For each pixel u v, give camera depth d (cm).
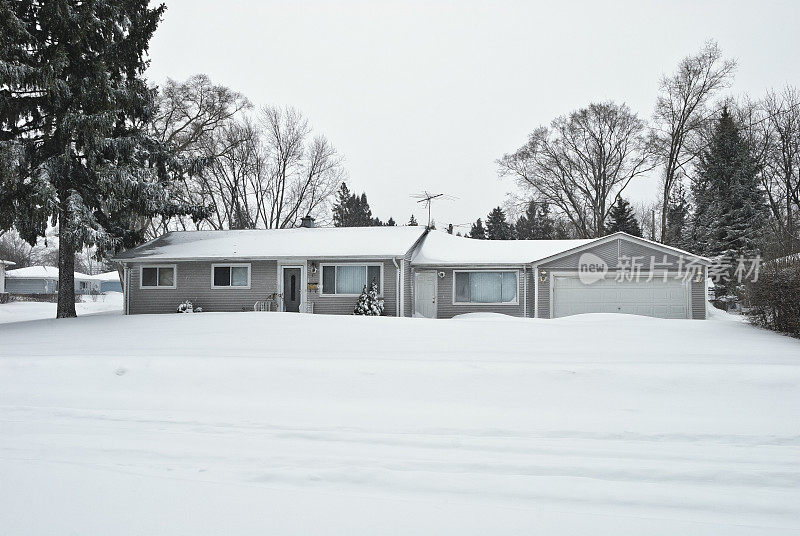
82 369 965
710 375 859
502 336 1337
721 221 3086
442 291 2277
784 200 3506
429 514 439
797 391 823
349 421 738
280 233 2472
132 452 598
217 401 844
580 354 1073
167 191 2133
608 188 4122
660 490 490
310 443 636
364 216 6725
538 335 1350
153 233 3894
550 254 2272
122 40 1992
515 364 918
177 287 2230
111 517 434
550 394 841
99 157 1897
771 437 659
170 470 539
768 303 1423
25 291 5719
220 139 3978
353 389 879
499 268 2239
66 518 433
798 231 2972
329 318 1694
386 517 434
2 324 1903
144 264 2244
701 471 536
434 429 699
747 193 3103
